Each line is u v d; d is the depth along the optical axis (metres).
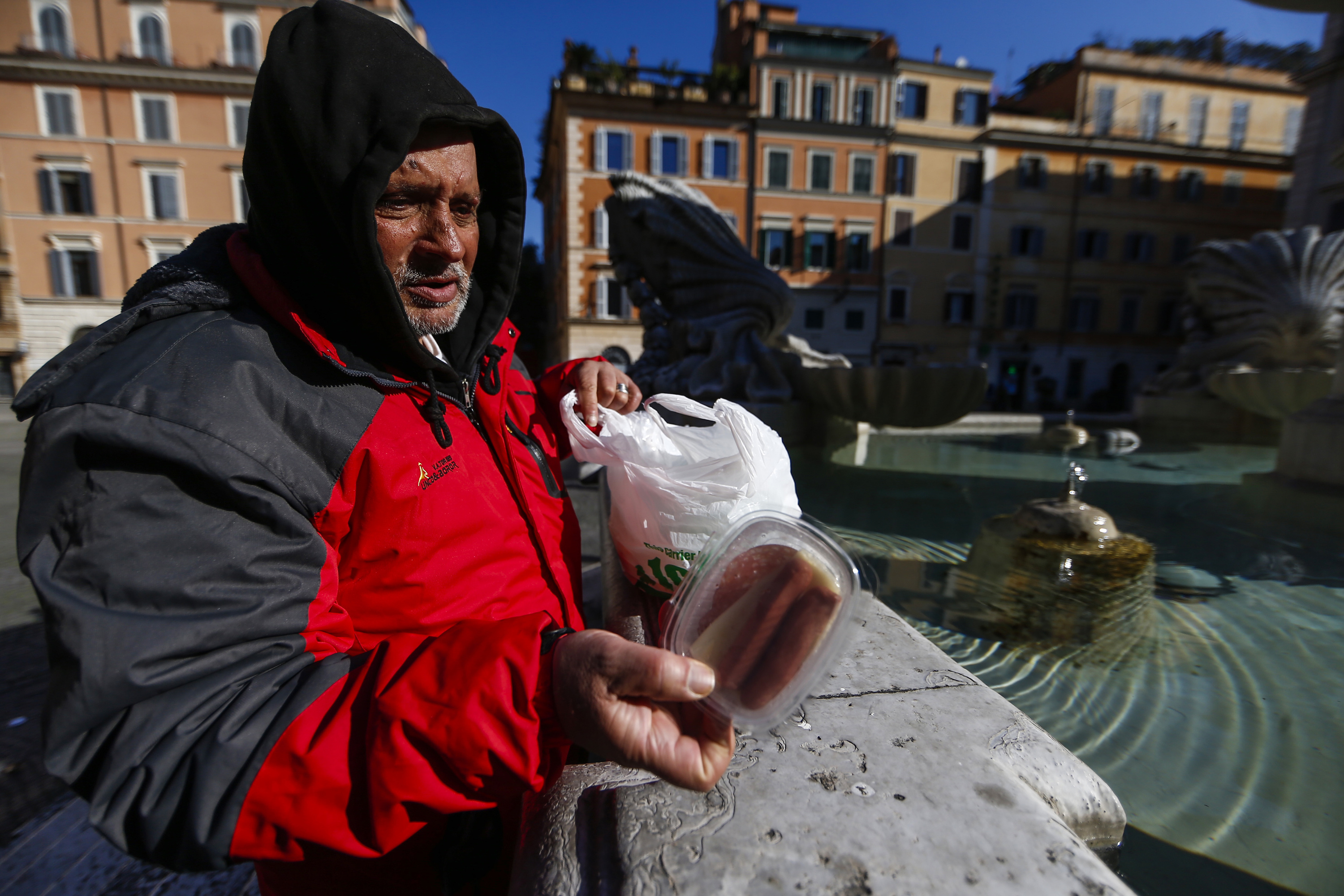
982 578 2.43
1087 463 5.52
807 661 0.57
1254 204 29.64
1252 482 4.21
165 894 1.30
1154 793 1.27
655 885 0.64
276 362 0.75
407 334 0.79
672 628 0.61
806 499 3.98
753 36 27.31
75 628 0.56
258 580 0.64
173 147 24.88
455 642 0.63
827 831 0.70
